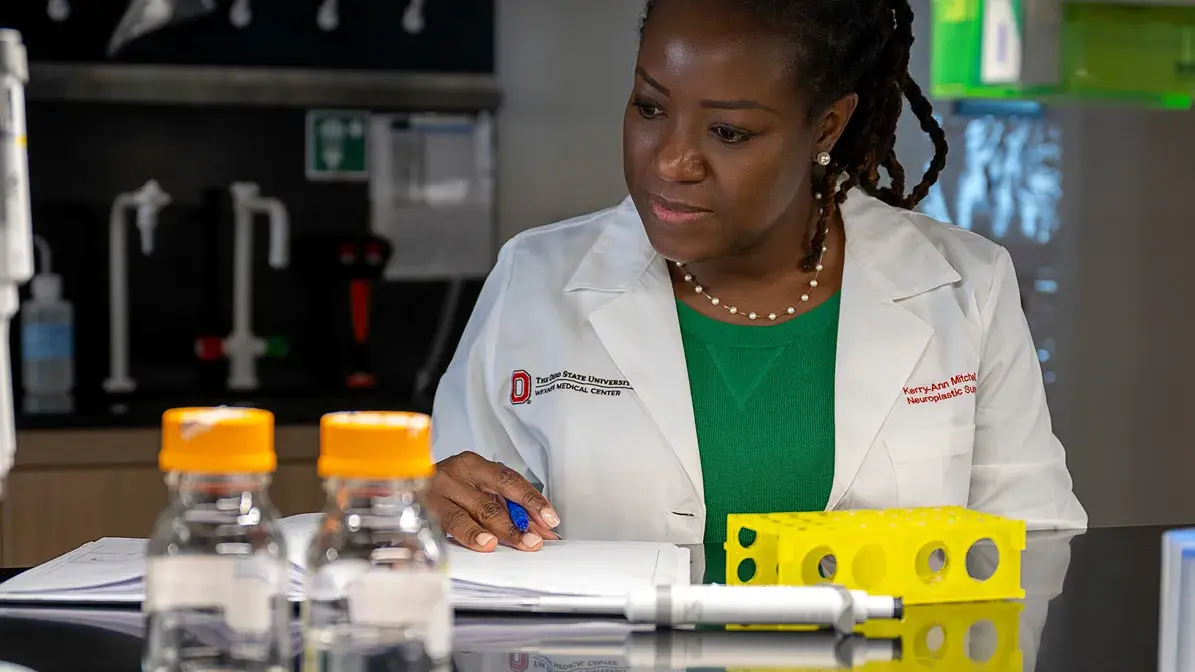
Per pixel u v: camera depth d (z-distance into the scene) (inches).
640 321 59.0
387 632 29.3
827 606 36.5
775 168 50.7
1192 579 31.1
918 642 36.5
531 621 38.1
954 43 89.4
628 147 51.8
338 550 29.5
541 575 40.8
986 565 44.1
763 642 36.2
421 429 28.5
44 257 135.0
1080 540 51.4
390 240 140.6
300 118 139.1
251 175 138.8
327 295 139.3
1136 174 148.2
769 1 49.0
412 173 140.4
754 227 51.6
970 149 145.1
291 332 139.6
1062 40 87.3
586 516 58.1
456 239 141.5
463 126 140.6
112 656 34.1
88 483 115.6
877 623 38.5
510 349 61.2
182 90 134.1
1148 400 150.3
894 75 58.4
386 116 139.6
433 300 139.2
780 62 49.4
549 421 58.7
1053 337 148.8
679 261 52.7
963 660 35.0
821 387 58.5
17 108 31.1
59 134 135.2
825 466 57.7
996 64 87.9
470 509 46.4
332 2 136.9
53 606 38.9
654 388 57.8
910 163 145.1
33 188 134.9
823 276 60.2
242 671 29.8
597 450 58.0
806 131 52.1
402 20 138.4
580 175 147.4
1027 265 147.7
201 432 28.4
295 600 38.9
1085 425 150.0
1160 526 55.0
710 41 48.7
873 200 62.6
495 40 142.1
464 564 42.2
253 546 30.0
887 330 58.4
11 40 30.9
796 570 39.4
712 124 49.6
